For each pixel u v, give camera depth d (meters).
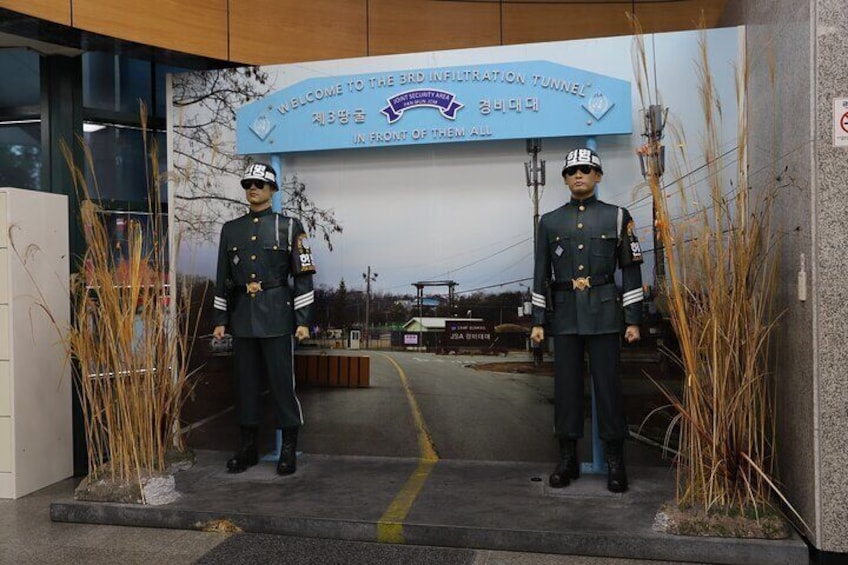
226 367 4.66
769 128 3.50
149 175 5.25
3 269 4.09
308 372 4.60
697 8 5.33
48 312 4.00
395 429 4.49
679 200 4.04
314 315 4.60
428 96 4.30
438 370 4.44
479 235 4.39
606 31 5.40
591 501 3.55
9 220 4.09
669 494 3.63
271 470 4.23
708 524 3.04
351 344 4.55
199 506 3.60
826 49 2.88
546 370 4.29
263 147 4.51
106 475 3.79
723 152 3.97
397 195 4.51
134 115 5.15
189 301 4.50
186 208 4.70
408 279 4.49
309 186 4.62
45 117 4.79
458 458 4.41
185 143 4.71
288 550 3.22
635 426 4.13
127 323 3.74
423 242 4.48
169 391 4.02
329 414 4.58
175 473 4.19
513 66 4.18
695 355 3.21
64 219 4.53
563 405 3.80
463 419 4.40
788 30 3.20
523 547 3.16
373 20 5.41
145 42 4.66
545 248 3.85
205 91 4.67
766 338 3.50
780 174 3.33
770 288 3.36
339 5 5.36
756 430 3.20
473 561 3.06
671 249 3.25
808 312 2.96
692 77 4.03
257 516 3.45
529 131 4.16
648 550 3.04
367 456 4.52
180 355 4.64
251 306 4.14
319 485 3.93
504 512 3.42
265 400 4.59
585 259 3.72
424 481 3.97
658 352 4.09
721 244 3.20
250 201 4.22
